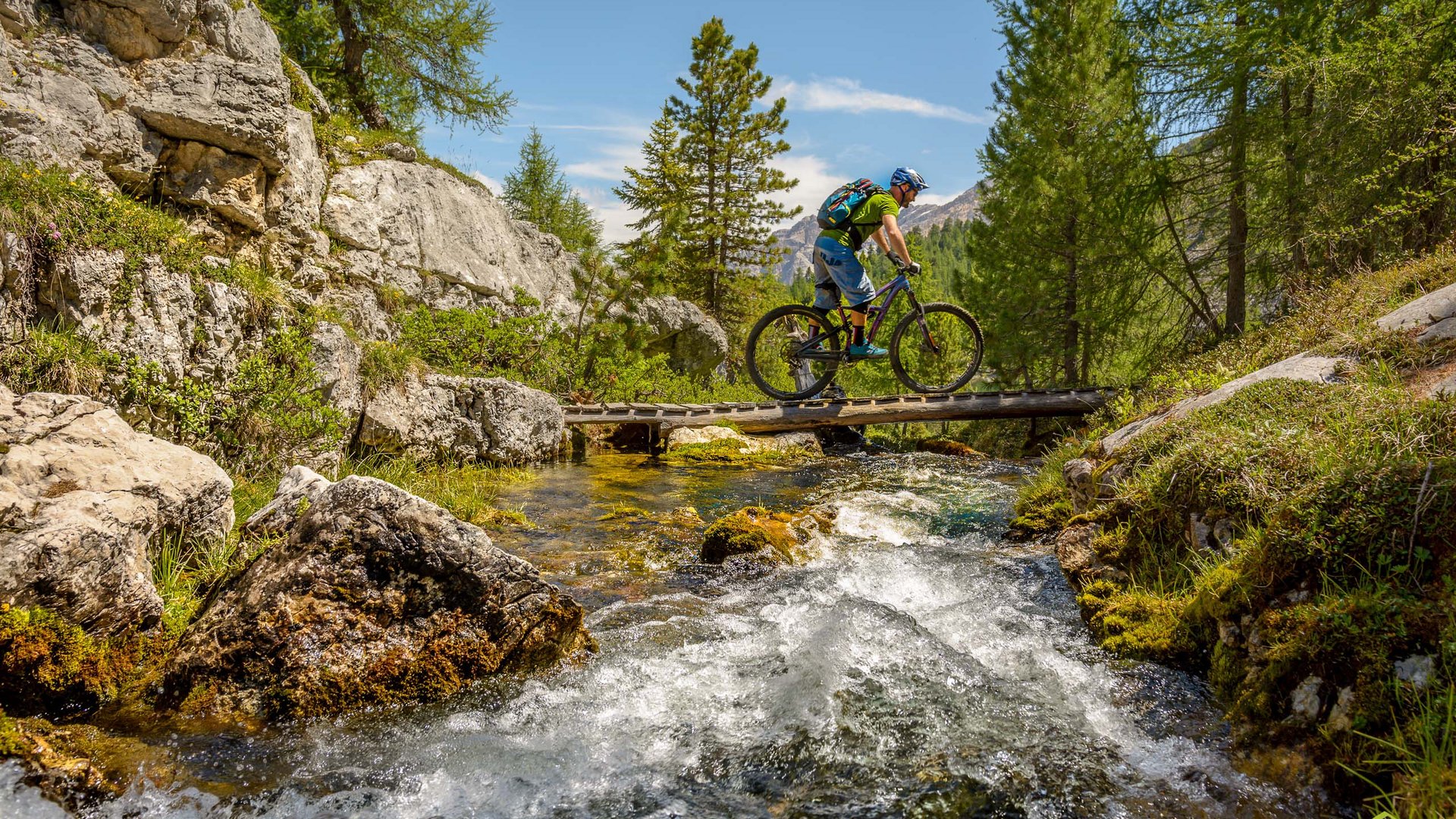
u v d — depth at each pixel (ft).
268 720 9.90
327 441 22.12
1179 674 10.80
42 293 17.03
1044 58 56.70
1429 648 7.77
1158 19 48.19
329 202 35.78
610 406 39.17
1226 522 12.33
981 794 8.50
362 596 10.95
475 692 10.96
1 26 23.11
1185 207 53.88
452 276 42.24
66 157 23.17
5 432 11.54
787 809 8.38
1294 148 42.04
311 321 24.18
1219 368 23.97
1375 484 9.58
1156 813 7.98
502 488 26.58
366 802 8.38
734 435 39.83
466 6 50.83
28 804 7.60
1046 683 11.17
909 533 21.36
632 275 52.31
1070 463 19.11
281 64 33.14
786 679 11.39
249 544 13.65
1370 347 15.53
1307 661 8.54
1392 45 31.55
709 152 94.27
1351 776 7.55
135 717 9.58
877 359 23.57
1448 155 31.30
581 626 12.48
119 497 11.38
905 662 11.93
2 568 9.26
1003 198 63.41
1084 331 58.80
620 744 9.72
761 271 101.09
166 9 26.63
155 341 18.80
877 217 22.56
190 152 27.53
